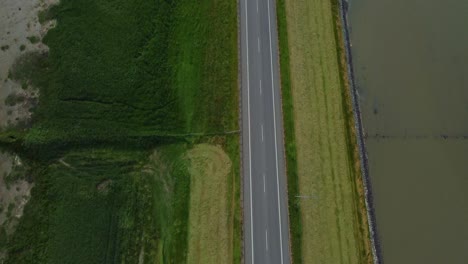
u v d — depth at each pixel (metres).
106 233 52.62
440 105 62.22
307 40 61.97
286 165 55.91
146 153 56.41
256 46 61.22
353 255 53.88
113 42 57.81
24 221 51.09
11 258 49.69
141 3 60.88
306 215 54.38
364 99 61.31
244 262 52.53
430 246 56.09
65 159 54.12
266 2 63.22
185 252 52.81
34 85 54.47
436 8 67.06
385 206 57.09
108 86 56.31
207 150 56.62
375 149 59.28
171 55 60.84
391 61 63.62
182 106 58.62
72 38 56.22
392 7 66.38
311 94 59.41
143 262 52.66
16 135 52.72
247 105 58.47
